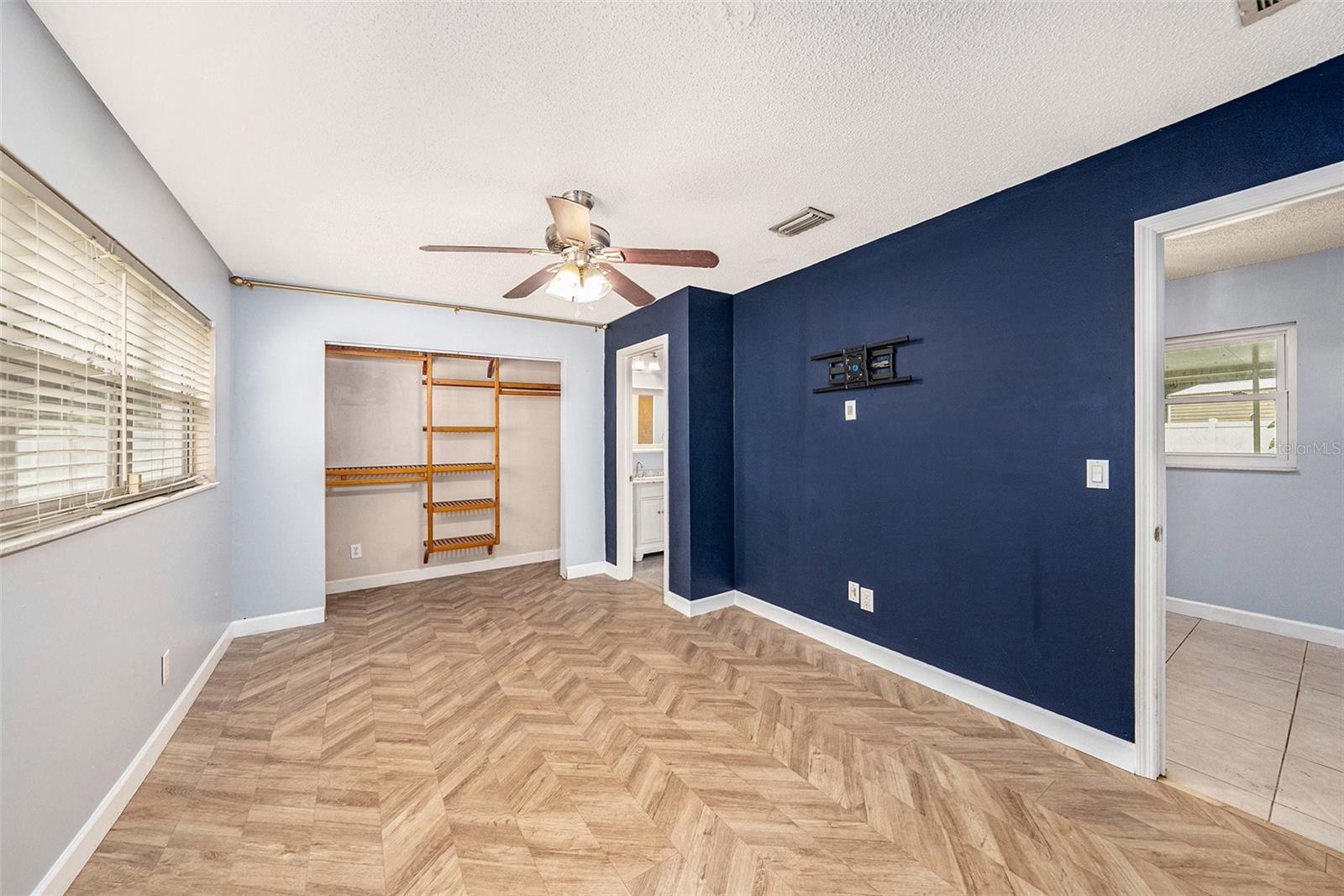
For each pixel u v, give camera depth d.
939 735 2.24
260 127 1.81
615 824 1.73
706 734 2.25
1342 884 1.46
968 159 2.07
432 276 3.41
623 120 1.79
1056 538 2.18
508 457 5.17
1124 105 1.73
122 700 1.78
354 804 1.81
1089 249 2.07
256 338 3.42
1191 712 2.36
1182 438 3.66
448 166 2.08
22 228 1.32
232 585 3.31
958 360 2.52
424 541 4.73
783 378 3.51
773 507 3.61
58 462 1.53
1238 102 1.71
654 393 5.84
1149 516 1.92
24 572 1.30
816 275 3.26
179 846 1.62
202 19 1.33
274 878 1.50
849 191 2.33
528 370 5.32
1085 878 1.50
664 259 2.30
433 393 4.80
